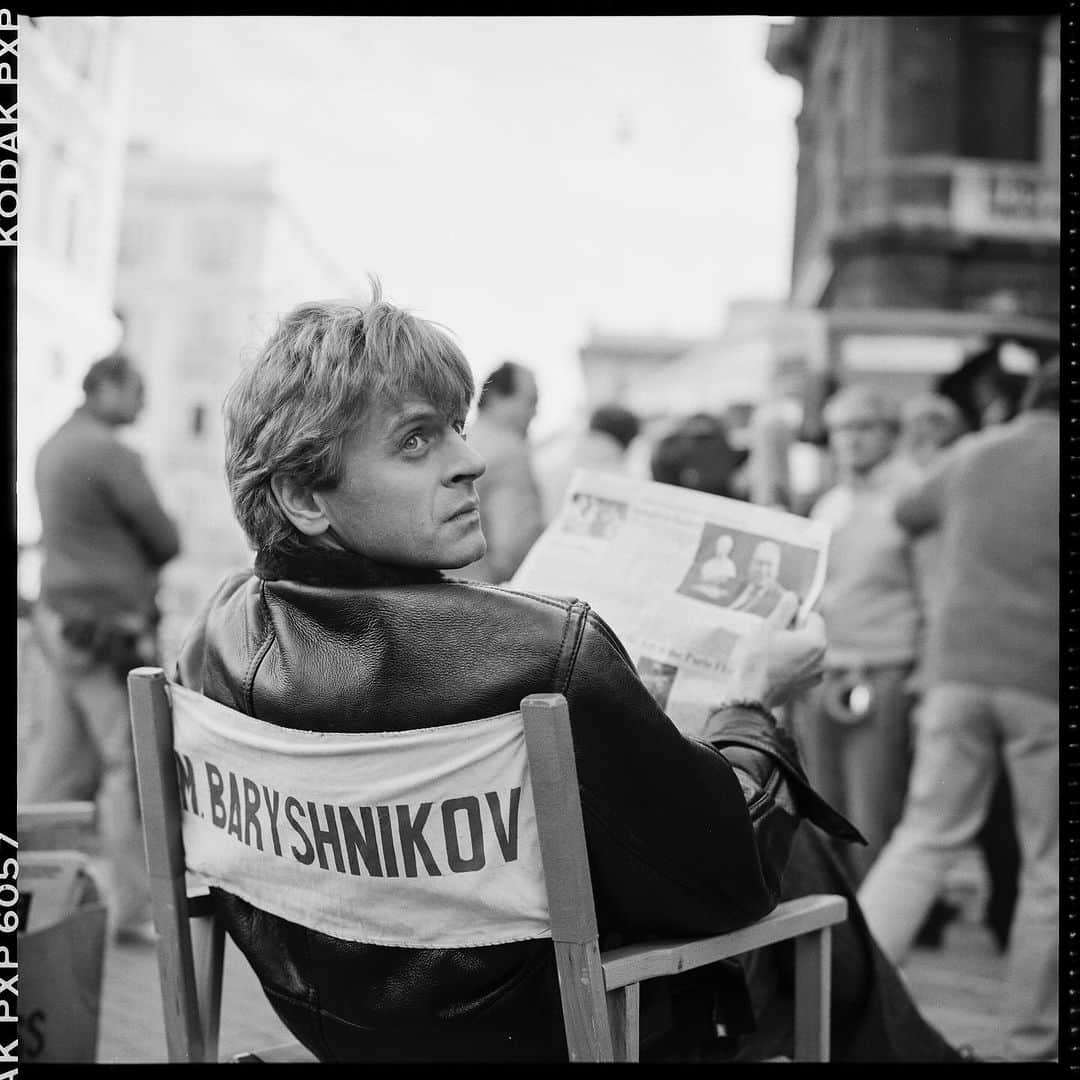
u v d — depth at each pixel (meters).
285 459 1.02
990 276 7.82
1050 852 2.65
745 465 4.39
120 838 3.18
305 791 1.05
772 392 6.15
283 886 1.10
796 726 3.63
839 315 6.19
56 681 3.28
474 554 1.06
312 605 1.04
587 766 0.97
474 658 0.98
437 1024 1.05
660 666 1.33
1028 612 2.92
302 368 1.01
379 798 1.00
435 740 0.97
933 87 7.88
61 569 3.26
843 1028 1.57
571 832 0.95
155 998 2.56
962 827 2.99
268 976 1.15
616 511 1.51
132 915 3.16
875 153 7.81
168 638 4.95
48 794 3.30
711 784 1.02
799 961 1.33
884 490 3.79
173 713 1.20
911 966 3.20
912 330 6.13
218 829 1.16
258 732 1.07
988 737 2.97
